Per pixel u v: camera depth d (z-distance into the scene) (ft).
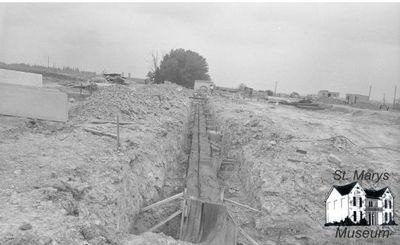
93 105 50.72
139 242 17.62
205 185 36.47
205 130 70.44
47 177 23.22
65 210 18.76
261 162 39.65
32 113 41.34
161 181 35.04
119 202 24.08
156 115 55.67
